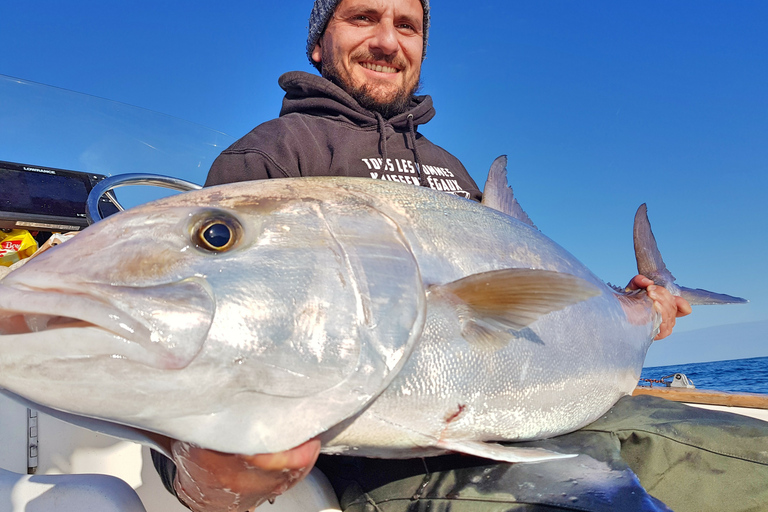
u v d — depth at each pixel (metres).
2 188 0.70
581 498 0.36
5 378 0.28
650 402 0.55
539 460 0.40
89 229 0.33
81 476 0.38
